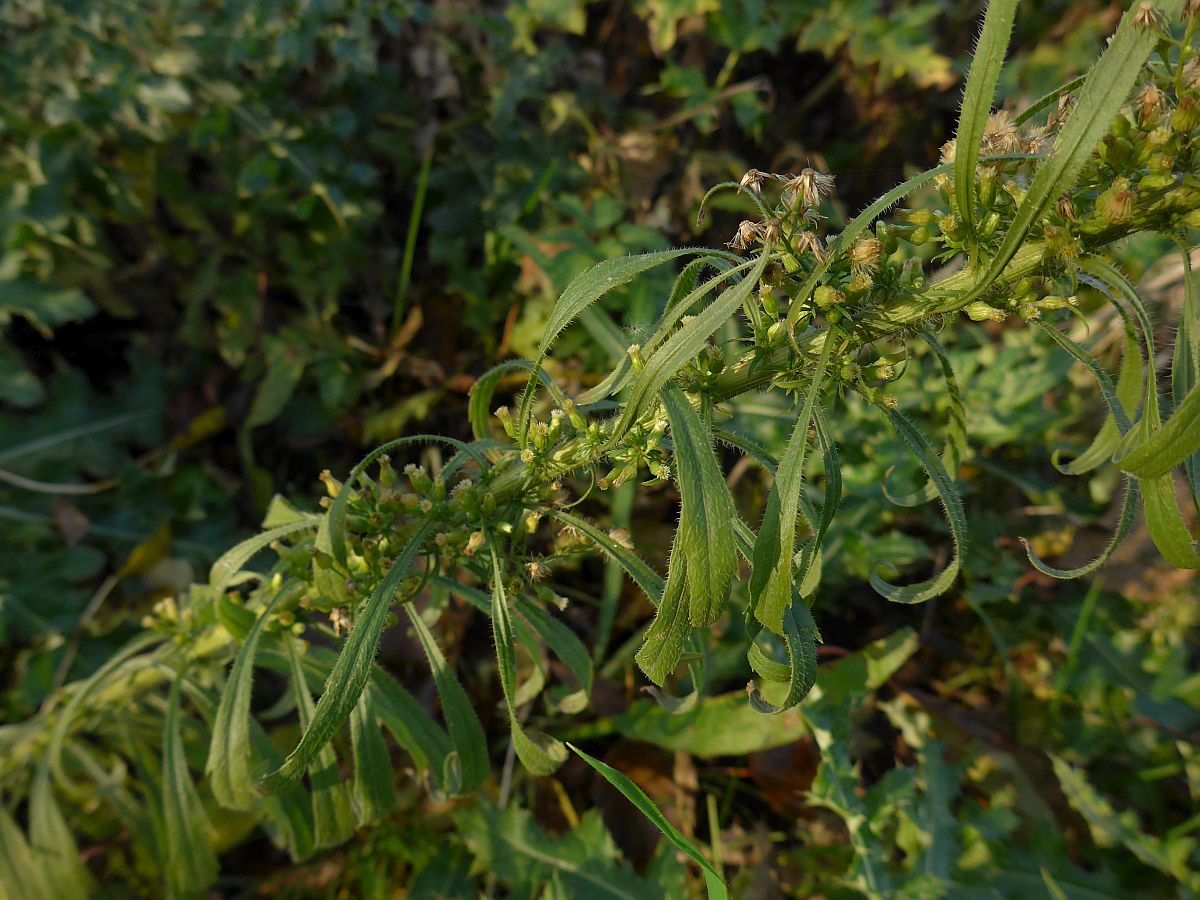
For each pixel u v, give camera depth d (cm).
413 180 46
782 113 51
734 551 14
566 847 32
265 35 42
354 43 43
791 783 36
